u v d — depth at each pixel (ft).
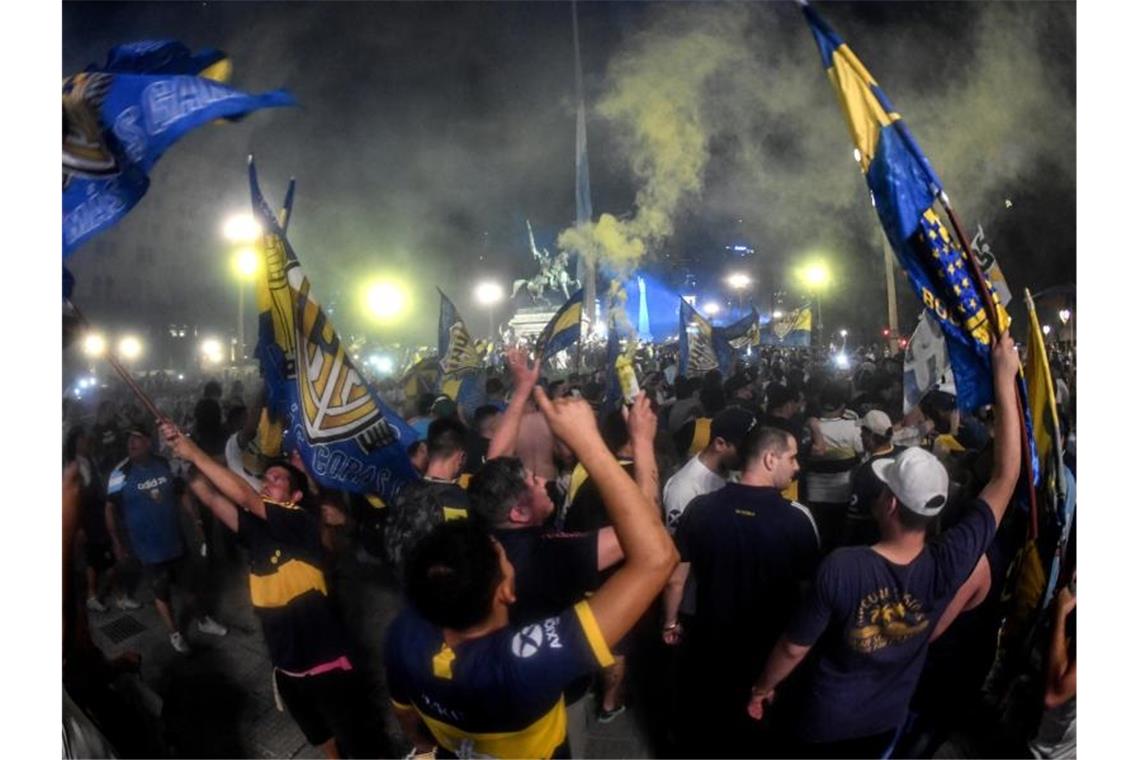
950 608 10.13
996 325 8.77
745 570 11.19
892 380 29.35
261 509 10.96
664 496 13.82
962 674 10.78
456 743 6.63
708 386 26.30
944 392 18.76
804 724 9.35
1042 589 9.87
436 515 9.75
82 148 6.77
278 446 15.65
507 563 6.64
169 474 17.35
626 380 10.23
